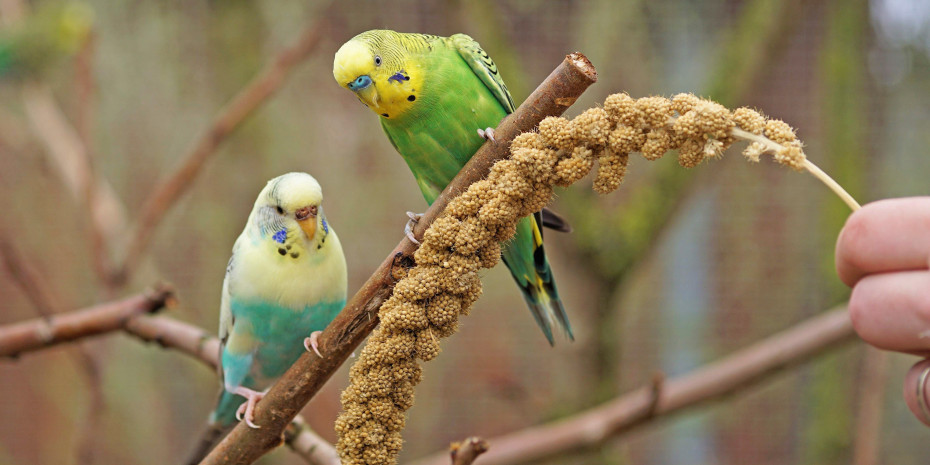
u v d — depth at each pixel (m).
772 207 9.22
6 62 6.54
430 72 3.79
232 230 9.30
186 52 9.34
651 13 8.62
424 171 4.18
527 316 9.73
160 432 9.79
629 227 7.52
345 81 3.71
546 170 2.48
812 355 6.12
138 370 9.80
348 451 2.53
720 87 7.38
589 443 6.16
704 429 9.77
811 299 9.09
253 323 4.02
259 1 9.23
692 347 9.30
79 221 9.78
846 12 8.21
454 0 7.69
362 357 2.54
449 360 9.68
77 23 6.54
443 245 2.52
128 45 9.52
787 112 8.96
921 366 2.66
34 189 9.82
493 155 2.70
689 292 9.37
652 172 7.85
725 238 9.30
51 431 9.94
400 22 9.07
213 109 9.32
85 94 6.46
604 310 7.58
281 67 6.11
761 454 9.55
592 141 2.48
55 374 10.05
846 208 8.45
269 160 9.43
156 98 9.54
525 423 9.48
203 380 9.56
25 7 7.29
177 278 9.32
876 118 8.84
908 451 9.72
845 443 8.22
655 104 2.41
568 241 7.55
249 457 3.00
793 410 9.53
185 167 6.05
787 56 8.94
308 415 8.55
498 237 2.56
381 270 2.71
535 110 2.65
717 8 8.64
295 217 3.81
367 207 9.80
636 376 9.37
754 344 9.15
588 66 2.58
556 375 8.04
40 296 5.20
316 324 4.01
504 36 7.57
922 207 2.55
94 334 4.67
